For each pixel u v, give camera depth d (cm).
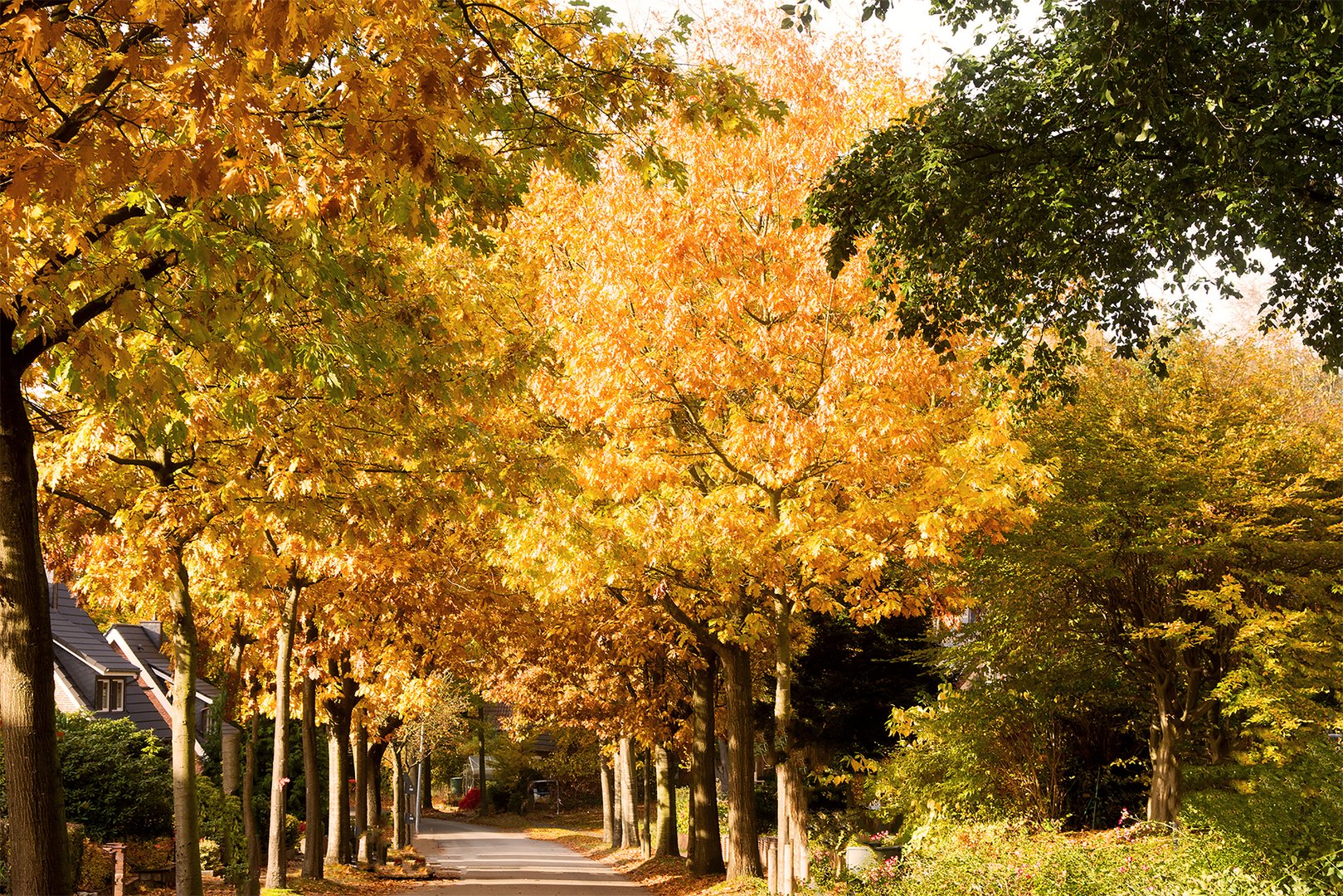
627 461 1459
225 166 575
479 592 2044
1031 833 1497
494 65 790
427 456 1085
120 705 3022
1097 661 1908
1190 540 1678
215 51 534
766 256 1421
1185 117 866
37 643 672
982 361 1206
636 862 3262
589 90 779
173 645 1157
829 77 1515
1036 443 1714
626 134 814
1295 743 1490
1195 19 863
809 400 1422
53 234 672
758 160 1423
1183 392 1678
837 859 1544
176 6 527
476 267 1386
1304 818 1094
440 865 3262
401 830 4041
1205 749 1980
